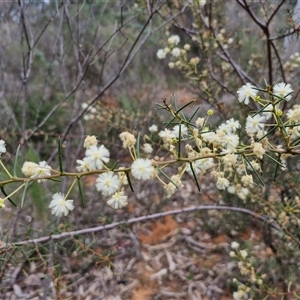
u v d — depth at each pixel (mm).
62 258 2246
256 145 938
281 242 2018
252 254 2111
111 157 3057
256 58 2678
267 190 1960
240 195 1722
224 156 954
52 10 3580
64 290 2164
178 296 2158
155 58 4129
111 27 3885
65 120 3426
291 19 1851
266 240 2100
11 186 2434
